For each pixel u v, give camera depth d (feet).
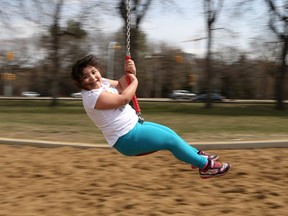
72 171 22.65
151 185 20.11
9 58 122.01
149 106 107.14
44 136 32.94
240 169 22.24
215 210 16.63
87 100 12.10
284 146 27.43
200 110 85.20
